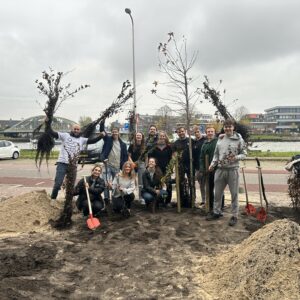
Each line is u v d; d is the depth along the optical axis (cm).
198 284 372
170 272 399
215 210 564
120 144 640
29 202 592
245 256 366
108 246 471
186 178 635
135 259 432
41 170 1388
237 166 538
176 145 633
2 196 838
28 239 500
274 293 323
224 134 545
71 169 560
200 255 443
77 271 403
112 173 634
